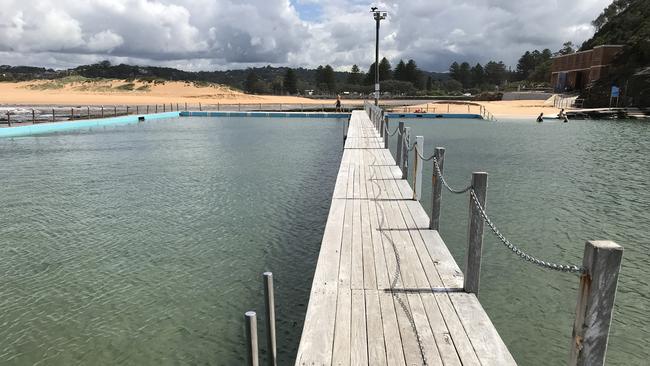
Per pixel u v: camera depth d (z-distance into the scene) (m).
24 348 5.69
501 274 7.82
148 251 8.94
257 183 15.23
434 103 71.44
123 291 7.22
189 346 5.72
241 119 45.94
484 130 35.19
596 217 11.30
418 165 9.02
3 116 38.25
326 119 46.47
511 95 83.88
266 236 9.84
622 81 58.25
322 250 6.37
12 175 16.34
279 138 29.00
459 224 10.49
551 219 11.11
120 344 5.77
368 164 13.32
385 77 151.50
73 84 129.50
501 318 6.40
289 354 5.53
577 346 2.90
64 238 9.66
